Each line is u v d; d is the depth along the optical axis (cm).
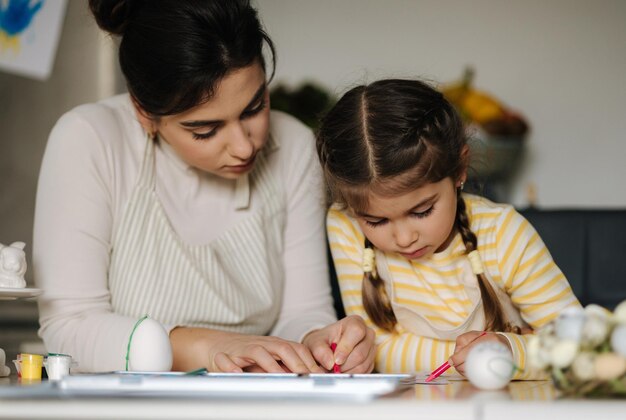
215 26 123
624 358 72
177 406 65
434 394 77
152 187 148
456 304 149
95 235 142
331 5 416
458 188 145
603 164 409
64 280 139
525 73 411
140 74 128
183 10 124
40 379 104
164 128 134
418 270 151
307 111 404
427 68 413
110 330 126
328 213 162
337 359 123
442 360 145
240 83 125
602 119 408
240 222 154
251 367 119
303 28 416
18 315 252
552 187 409
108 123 147
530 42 411
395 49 416
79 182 142
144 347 111
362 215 138
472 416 65
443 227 136
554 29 410
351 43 415
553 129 409
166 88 124
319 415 65
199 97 124
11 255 120
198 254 147
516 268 143
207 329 130
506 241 144
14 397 69
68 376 78
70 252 140
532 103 410
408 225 135
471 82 411
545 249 146
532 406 66
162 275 144
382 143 132
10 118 261
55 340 135
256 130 133
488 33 412
